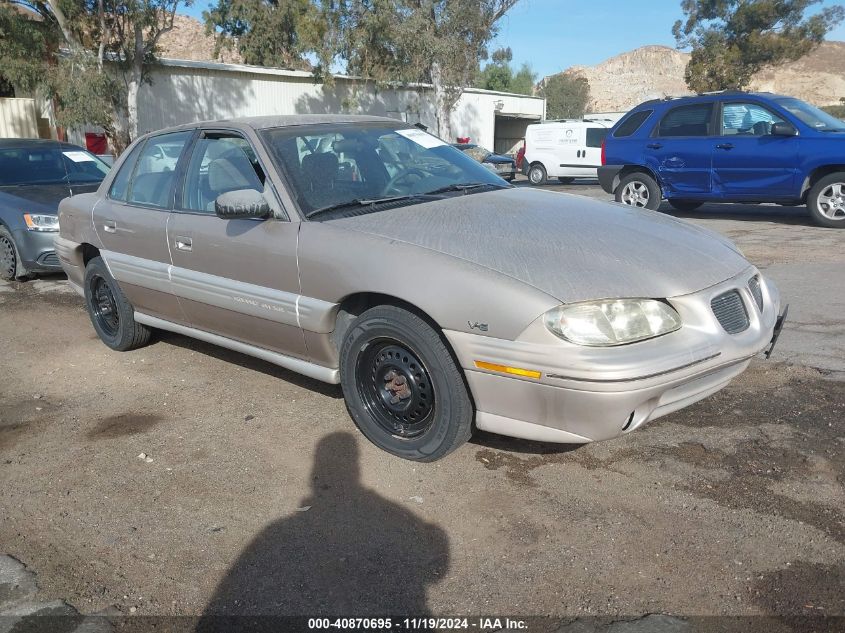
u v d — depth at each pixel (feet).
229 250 13.20
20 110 74.23
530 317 9.57
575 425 9.75
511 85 209.26
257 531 9.84
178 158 15.03
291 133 13.73
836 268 23.02
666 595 8.19
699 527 9.41
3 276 26.63
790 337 16.42
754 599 8.05
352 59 86.28
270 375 15.74
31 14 67.62
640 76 359.25
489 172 15.28
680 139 34.12
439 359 10.56
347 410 13.64
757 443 11.53
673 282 10.18
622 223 12.00
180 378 15.87
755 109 32.01
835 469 10.64
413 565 8.96
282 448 12.25
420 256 10.70
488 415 10.39
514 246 10.67
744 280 11.19
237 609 8.31
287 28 117.60
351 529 9.78
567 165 69.21
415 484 10.84
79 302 23.27
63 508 10.66
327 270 11.57
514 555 9.04
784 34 125.90
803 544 8.95
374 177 13.55
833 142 29.48
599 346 9.40
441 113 89.81
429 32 84.58
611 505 10.02
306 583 8.71
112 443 12.77
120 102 67.77
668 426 12.27
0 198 26.14
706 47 132.67
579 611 8.00
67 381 16.06
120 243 15.98
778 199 31.76
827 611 7.81
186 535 9.83
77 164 29.68
